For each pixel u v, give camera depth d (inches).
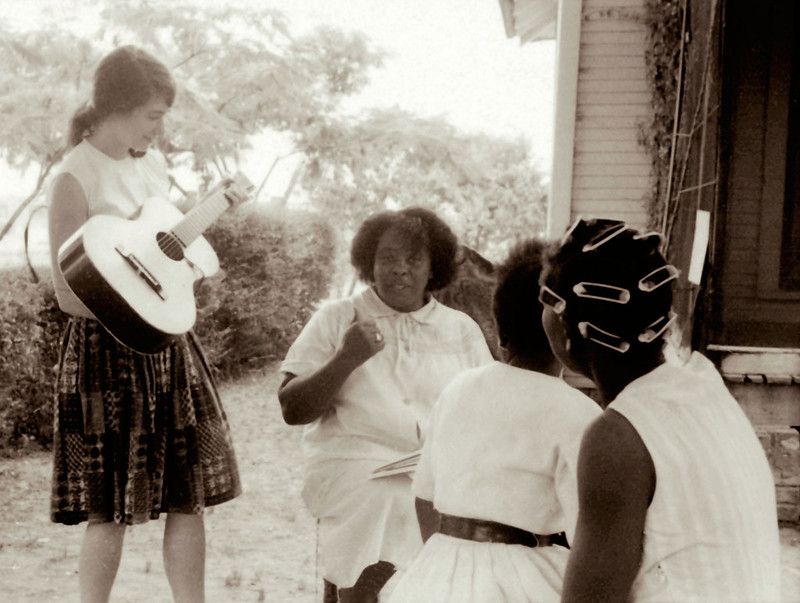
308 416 136.0
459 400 101.3
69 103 472.1
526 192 1059.3
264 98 633.6
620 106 345.1
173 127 553.3
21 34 481.7
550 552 97.7
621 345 74.6
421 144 722.8
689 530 70.7
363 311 144.3
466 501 97.5
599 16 343.0
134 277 148.6
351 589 138.7
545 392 97.5
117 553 149.7
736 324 343.3
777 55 340.2
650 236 76.4
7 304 329.4
